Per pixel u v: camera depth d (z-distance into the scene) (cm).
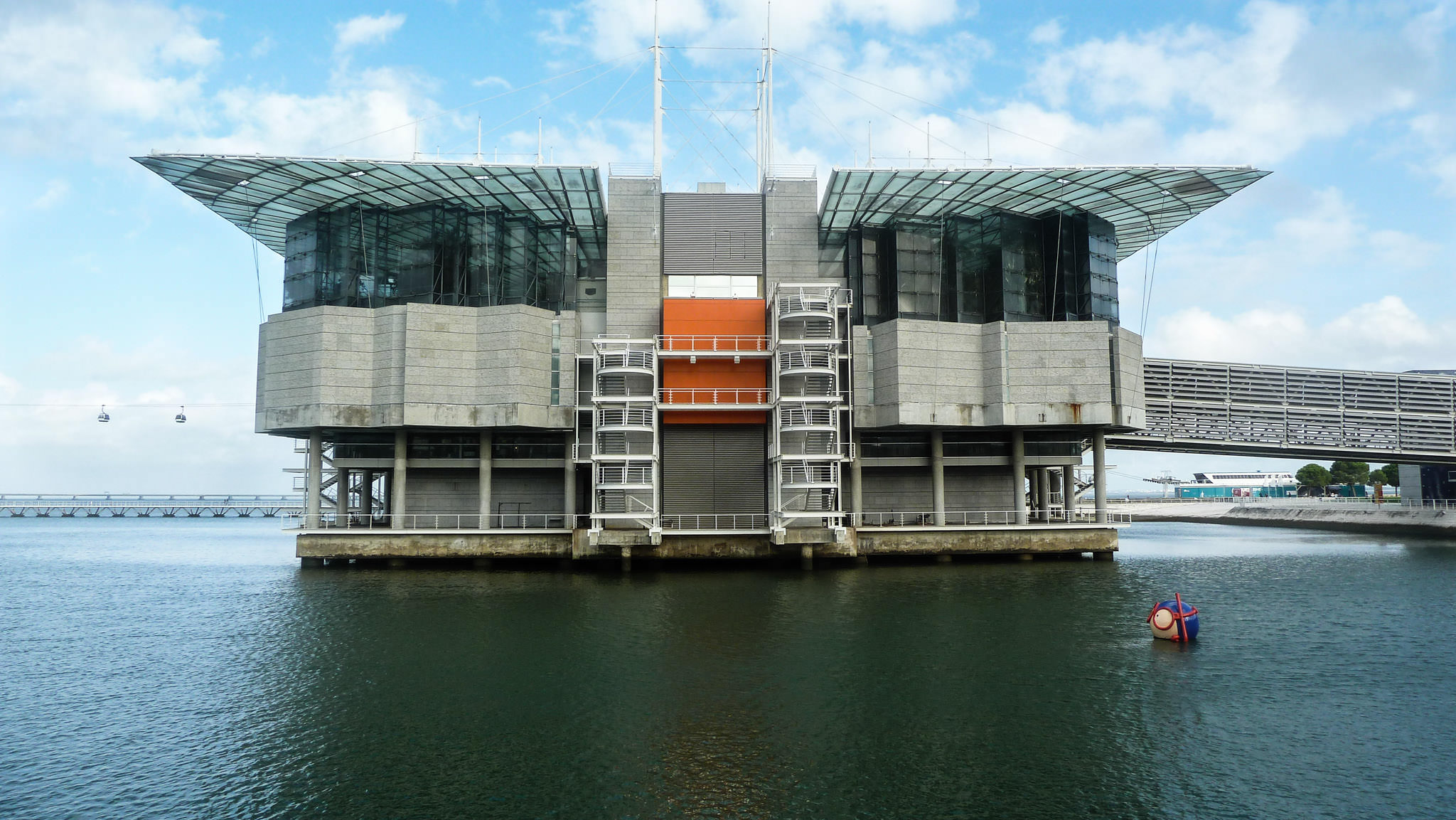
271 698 2608
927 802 1847
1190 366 7425
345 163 5172
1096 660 3011
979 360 5894
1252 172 5419
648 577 5138
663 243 6266
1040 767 2038
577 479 6066
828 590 4541
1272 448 7550
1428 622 3750
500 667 2930
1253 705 2503
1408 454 7631
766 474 5928
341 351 5612
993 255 6175
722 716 2397
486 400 5634
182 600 4503
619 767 2041
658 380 5891
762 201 6325
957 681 2733
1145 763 2061
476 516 6178
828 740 2214
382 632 3519
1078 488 7550
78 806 1847
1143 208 6181
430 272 5844
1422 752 2130
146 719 2427
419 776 1997
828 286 5744
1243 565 5981
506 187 5628
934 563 5769
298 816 1794
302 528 5809
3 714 2481
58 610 4247
